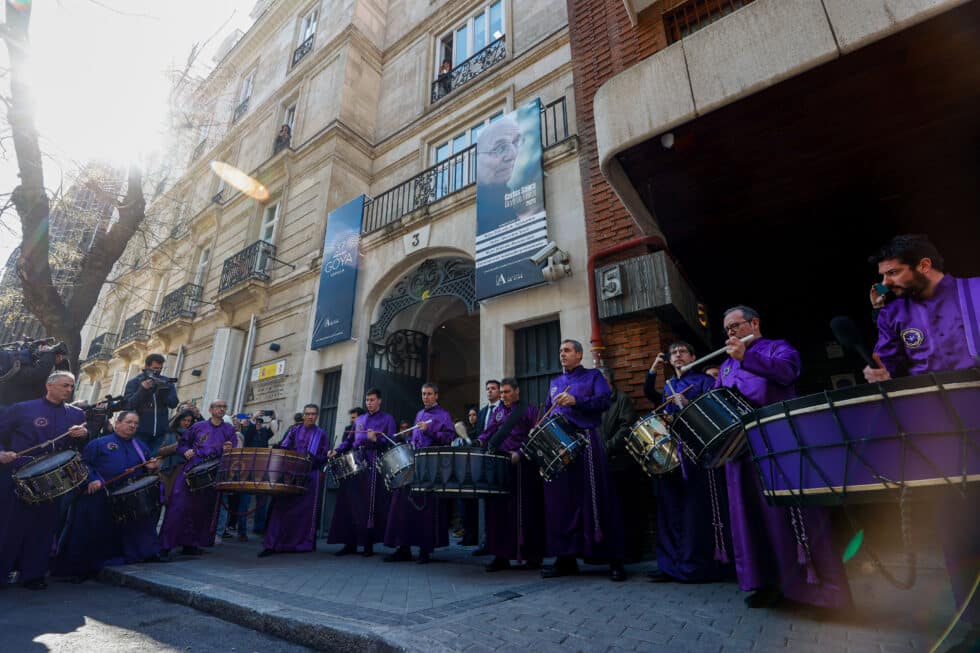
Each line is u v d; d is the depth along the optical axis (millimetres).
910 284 2295
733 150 4520
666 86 4090
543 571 4090
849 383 7246
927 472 1629
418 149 11508
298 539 5949
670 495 3875
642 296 5645
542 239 6957
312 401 9945
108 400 6605
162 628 3068
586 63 7371
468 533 6539
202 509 5898
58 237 9914
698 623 2570
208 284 14891
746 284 7223
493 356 7156
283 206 13039
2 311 11680
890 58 3543
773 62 3586
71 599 3889
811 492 1896
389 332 10109
